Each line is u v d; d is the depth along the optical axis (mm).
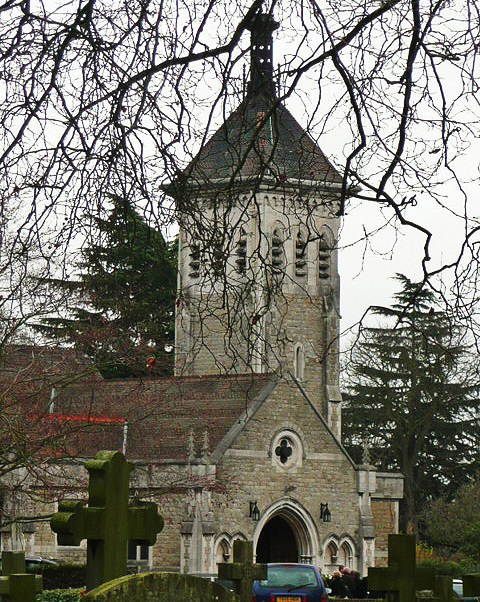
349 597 66812
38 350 40500
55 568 64375
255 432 91688
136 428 70062
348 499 95562
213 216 19219
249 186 19016
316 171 19766
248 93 18250
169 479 70438
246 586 20562
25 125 17094
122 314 21750
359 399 111000
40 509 82938
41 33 17344
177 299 21250
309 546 93875
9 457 46031
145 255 20109
